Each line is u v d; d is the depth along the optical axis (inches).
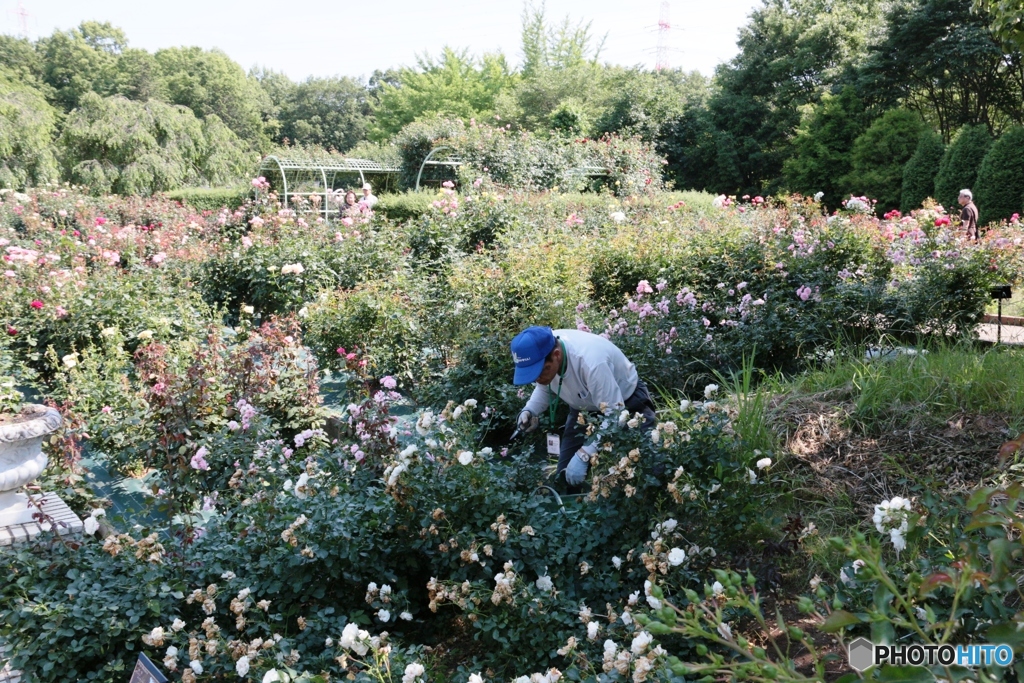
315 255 395.2
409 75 1654.8
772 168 1202.0
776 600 115.4
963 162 776.9
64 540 133.6
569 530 128.6
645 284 249.3
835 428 152.5
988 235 347.9
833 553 116.7
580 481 142.4
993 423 142.0
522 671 111.0
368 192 477.4
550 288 262.5
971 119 1083.9
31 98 1200.2
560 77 1317.7
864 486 135.7
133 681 104.5
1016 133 693.3
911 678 55.9
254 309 396.2
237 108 2228.1
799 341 225.3
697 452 128.7
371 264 398.3
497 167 753.6
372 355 266.2
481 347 228.2
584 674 102.0
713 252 305.7
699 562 120.5
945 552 90.7
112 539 122.1
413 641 128.6
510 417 208.8
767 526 124.1
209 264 412.2
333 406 257.8
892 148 940.0
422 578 136.9
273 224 438.3
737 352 231.9
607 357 147.6
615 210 511.2
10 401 229.3
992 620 75.0
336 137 2783.0
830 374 179.5
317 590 123.7
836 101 1029.8
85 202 679.7
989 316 335.6
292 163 794.8
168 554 128.9
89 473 207.8
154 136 1298.0
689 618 66.6
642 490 126.3
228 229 526.3
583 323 227.3
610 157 806.5
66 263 381.1
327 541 122.7
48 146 1194.6
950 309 264.4
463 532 125.4
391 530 132.9
